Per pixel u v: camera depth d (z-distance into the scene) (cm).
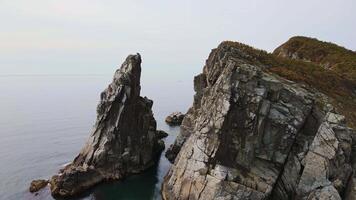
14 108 15200
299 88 4812
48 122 11775
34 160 7125
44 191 5284
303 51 8381
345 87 5741
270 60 5884
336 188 3812
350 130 4072
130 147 6303
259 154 4397
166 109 16388
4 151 7856
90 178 5569
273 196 4300
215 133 4472
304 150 4238
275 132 4381
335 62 7488
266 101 4431
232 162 4416
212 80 5741
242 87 4516
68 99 19775
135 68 6606
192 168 4638
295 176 4209
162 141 8606
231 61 4916
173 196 4803
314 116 4412
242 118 4472
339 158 3947
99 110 6425
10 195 5184
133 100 6500
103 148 5938
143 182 5856
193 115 7381
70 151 7888
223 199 4112
